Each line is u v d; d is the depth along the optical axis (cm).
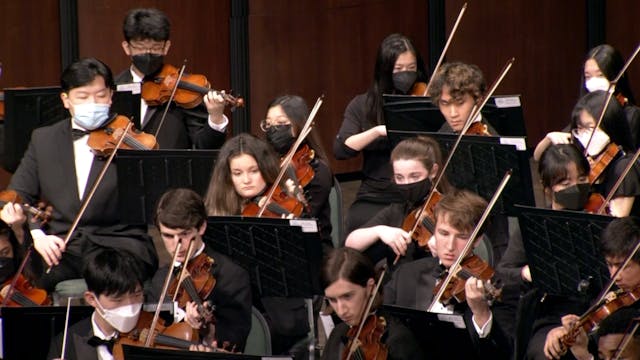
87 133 1722
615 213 1716
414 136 1730
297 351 1541
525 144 1628
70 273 1703
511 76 3338
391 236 1548
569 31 3397
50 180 1714
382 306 1280
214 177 1570
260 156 1564
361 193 1988
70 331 1311
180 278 1385
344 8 3038
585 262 1413
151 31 1912
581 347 1325
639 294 1318
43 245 1623
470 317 1367
